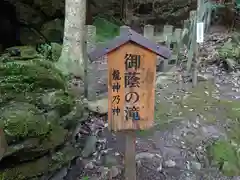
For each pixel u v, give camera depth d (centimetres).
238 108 525
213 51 764
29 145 286
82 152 388
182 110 518
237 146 412
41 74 358
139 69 266
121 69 265
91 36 491
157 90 595
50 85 365
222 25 1061
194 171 371
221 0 1124
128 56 262
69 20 581
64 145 344
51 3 911
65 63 580
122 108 275
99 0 1041
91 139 413
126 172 309
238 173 365
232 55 727
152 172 365
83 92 517
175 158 393
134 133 293
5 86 331
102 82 573
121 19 1060
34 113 310
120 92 271
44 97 345
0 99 317
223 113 510
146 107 277
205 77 650
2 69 348
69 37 585
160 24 1079
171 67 680
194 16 646
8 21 912
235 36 859
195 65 610
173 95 575
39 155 304
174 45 685
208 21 938
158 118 490
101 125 459
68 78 543
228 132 454
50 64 409
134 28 1047
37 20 916
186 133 450
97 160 382
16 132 281
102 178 350
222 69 705
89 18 991
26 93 338
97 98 515
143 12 1098
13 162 288
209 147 411
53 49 673
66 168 345
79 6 574
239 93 589
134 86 271
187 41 716
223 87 615
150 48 260
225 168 371
